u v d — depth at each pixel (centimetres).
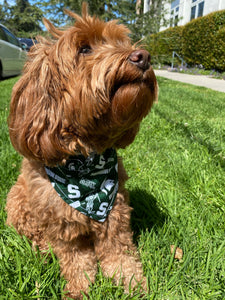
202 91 215
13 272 44
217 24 329
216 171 72
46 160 41
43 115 39
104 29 42
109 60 37
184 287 42
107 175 44
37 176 44
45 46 43
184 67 416
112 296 42
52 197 42
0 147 87
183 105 154
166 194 64
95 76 37
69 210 42
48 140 39
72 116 39
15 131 41
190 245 48
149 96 39
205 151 82
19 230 52
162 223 56
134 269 47
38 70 40
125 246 48
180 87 231
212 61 344
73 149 41
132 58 37
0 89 190
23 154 42
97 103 37
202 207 58
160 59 259
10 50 242
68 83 39
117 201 47
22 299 40
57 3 182
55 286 44
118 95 38
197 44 374
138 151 87
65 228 44
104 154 45
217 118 125
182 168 74
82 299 45
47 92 39
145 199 62
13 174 72
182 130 103
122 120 39
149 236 50
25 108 40
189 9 481
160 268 45
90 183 42
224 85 259
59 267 47
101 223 45
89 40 41
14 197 51
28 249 48
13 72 254
